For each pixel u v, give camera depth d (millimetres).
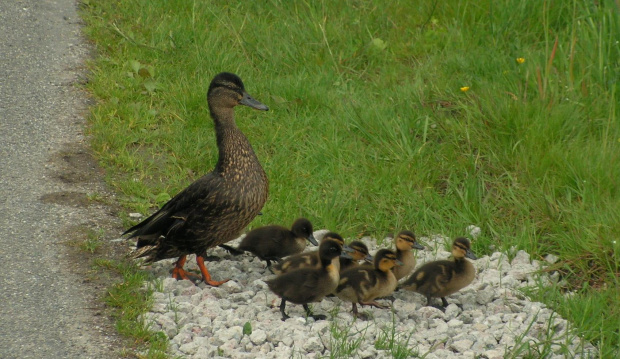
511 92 11578
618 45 12023
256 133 11797
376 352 7117
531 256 8992
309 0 15234
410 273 8812
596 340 7523
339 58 13617
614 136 10555
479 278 8758
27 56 13867
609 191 9586
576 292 8312
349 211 9867
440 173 10547
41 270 8438
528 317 7820
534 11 13812
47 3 15844
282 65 13641
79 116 12266
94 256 8797
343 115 11812
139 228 8648
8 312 7656
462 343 7305
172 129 11914
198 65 13516
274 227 8945
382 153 10969
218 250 9438
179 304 7793
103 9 15664
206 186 8328
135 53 13953
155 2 15500
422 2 14734
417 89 12250
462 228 9539
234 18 14977
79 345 7203
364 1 15219
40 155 11102
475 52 13148
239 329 7375
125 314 7629
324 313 8055
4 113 12109
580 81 11594
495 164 10539
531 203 9664
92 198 10086
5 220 9438
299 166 10922
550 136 10570
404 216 9883
